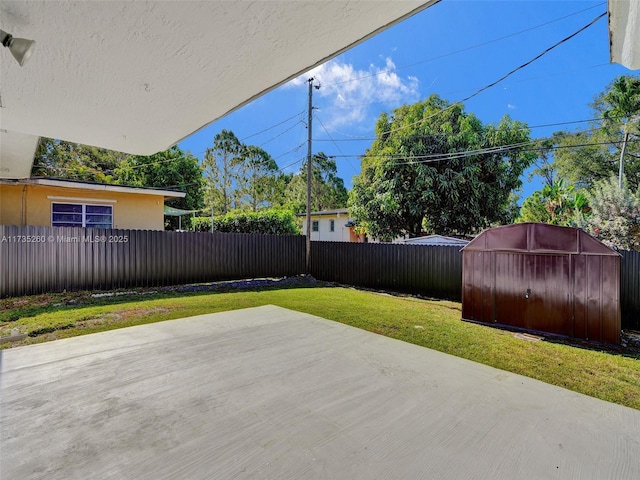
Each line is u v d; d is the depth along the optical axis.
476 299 5.36
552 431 2.14
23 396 2.46
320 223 22.56
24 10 1.78
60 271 6.79
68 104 3.14
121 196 9.91
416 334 4.62
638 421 2.31
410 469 1.72
